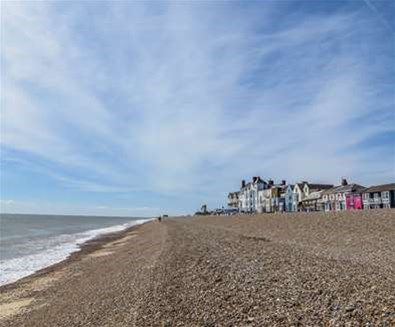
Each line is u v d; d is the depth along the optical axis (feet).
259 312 37.29
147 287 53.57
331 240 100.83
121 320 42.91
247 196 497.87
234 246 91.91
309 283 44.96
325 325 32.30
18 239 228.22
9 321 58.13
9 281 94.63
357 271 51.96
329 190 341.41
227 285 48.37
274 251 78.89
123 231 312.09
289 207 408.05
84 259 129.29
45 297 73.15
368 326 30.99
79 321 48.34
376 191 268.62
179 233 160.97
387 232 104.88
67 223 524.52
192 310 40.75
